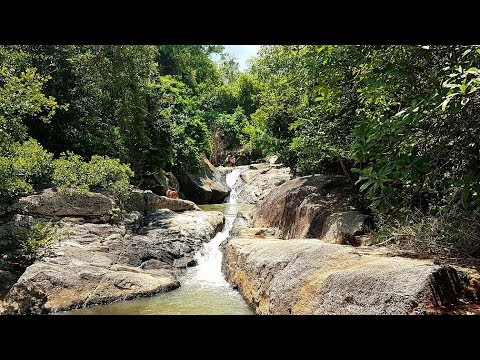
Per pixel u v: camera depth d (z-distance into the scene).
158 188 15.19
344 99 6.52
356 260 4.23
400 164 2.89
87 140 12.20
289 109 11.43
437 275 3.23
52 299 6.11
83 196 8.70
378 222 5.94
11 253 6.98
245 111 32.69
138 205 11.17
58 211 8.34
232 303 6.05
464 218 4.29
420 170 2.91
